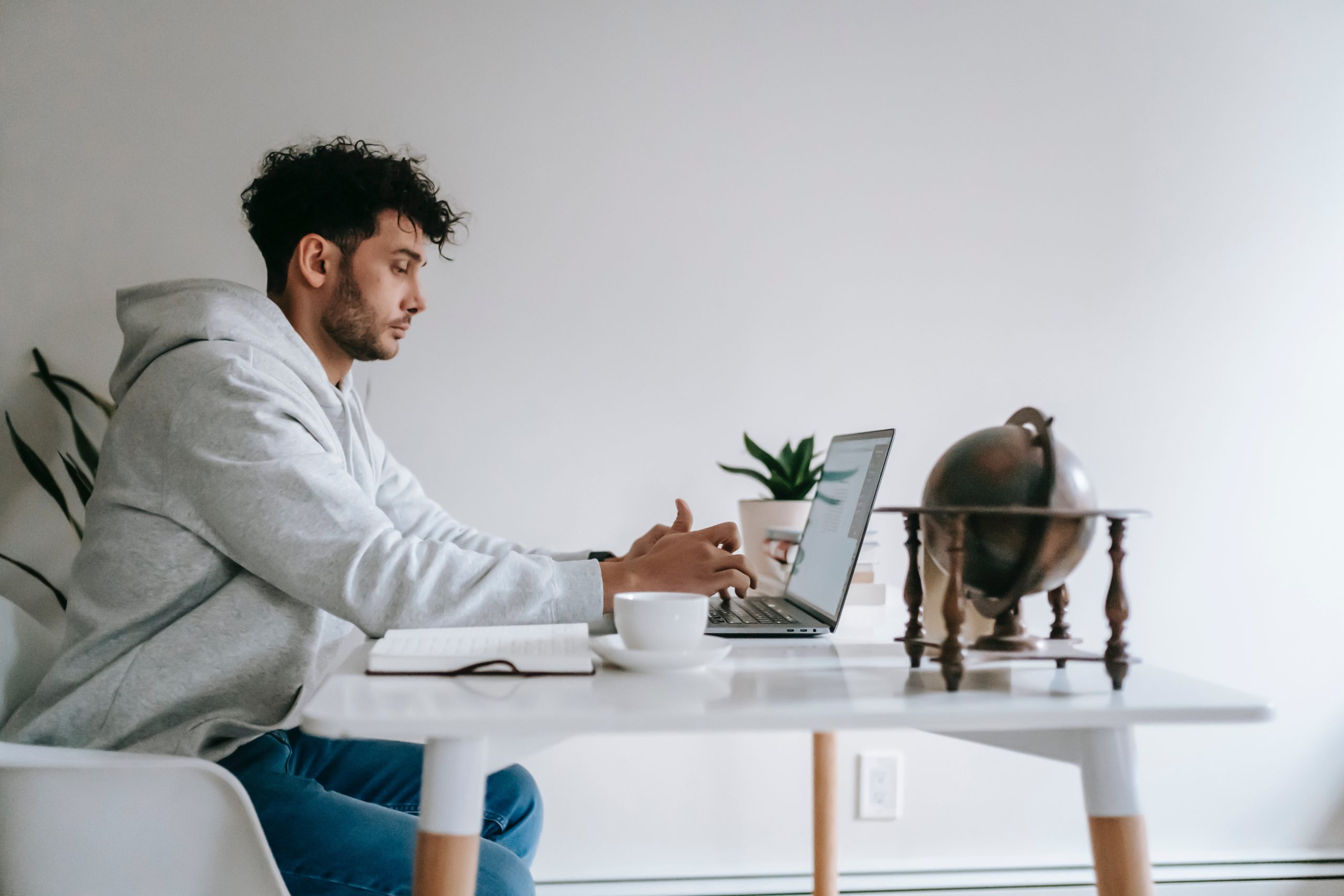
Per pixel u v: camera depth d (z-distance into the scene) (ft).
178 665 3.34
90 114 5.95
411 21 6.19
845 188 6.47
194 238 6.00
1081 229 6.61
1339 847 6.55
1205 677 6.56
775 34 6.43
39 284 5.90
